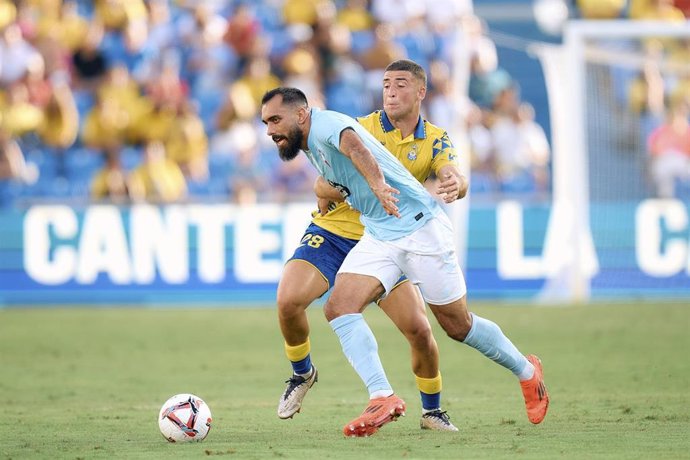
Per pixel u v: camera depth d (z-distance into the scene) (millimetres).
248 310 55156
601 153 61500
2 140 65062
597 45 62250
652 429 21922
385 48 68812
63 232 57781
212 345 42969
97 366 37375
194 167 66188
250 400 29062
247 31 69188
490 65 69875
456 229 58188
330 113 20750
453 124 66188
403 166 21719
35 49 67625
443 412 22609
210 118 67812
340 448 19531
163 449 19859
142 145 66125
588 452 18734
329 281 23234
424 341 21969
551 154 67562
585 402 27188
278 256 57938
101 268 57781
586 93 61969
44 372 35938
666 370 34188
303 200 58625
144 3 70125
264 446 19969
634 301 57188
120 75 67500
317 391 30875
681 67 62562
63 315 53719
